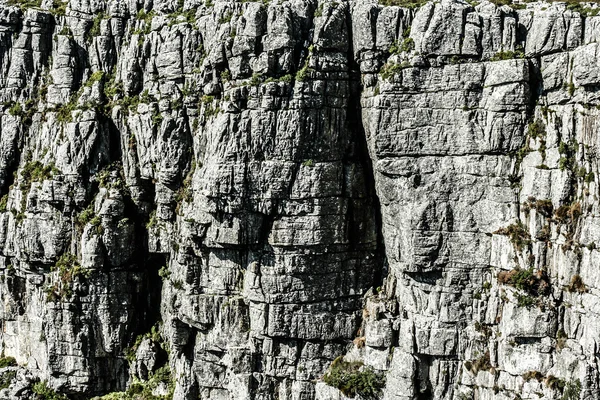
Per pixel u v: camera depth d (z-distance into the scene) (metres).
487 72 54.47
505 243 54.56
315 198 58.59
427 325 57.53
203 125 62.16
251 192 58.81
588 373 49.56
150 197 68.12
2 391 68.94
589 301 50.22
